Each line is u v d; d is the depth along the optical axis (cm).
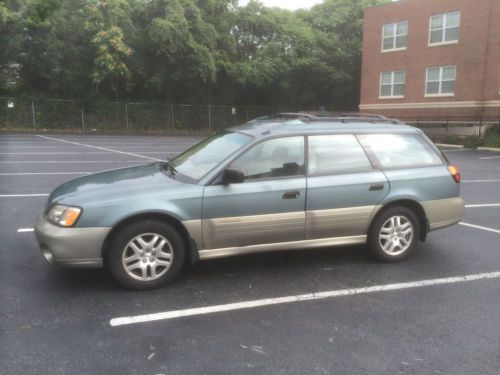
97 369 308
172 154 1652
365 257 548
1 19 2784
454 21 2477
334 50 3631
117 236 423
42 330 359
